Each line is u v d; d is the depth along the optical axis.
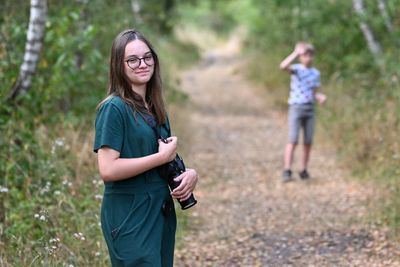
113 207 3.42
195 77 24.38
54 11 9.16
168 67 18.75
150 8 16.64
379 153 8.50
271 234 6.56
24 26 7.84
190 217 7.17
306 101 8.76
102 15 10.38
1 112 6.74
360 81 12.12
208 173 9.43
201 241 6.39
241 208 7.61
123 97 3.43
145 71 3.46
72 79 8.32
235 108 16.33
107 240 3.46
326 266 5.58
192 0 28.06
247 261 5.81
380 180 7.92
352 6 14.21
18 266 4.61
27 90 7.33
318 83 8.84
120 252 3.38
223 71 25.97
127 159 3.34
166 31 24.28
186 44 33.81
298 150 10.75
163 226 3.50
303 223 6.89
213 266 5.68
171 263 3.64
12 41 7.72
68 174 6.64
